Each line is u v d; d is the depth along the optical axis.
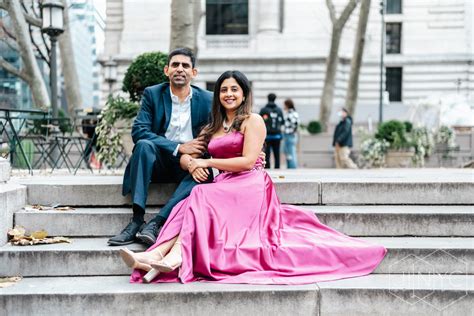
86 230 4.84
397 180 5.52
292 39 29.67
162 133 5.09
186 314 3.80
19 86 22.78
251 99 4.75
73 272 4.30
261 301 3.83
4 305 3.77
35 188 5.21
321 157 20.77
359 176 6.48
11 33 18.02
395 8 31.58
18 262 4.28
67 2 19.48
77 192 5.22
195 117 5.07
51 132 10.93
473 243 4.57
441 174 7.20
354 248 4.32
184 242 4.08
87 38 62.69
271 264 4.18
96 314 3.80
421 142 17.06
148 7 29.39
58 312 3.79
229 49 29.86
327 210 5.04
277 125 13.16
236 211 4.35
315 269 4.21
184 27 10.70
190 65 4.96
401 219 4.88
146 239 4.32
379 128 17.77
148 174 4.61
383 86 30.61
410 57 31.03
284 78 29.48
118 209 5.11
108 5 29.84
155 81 7.94
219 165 4.55
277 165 13.45
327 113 23.23
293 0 29.77
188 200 4.34
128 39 29.47
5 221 4.57
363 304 3.89
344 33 29.89
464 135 18.80
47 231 4.82
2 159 5.04
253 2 30.58
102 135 8.07
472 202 5.32
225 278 4.05
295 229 4.64
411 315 3.90
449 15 31.17
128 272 4.32
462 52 30.98
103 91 29.05
